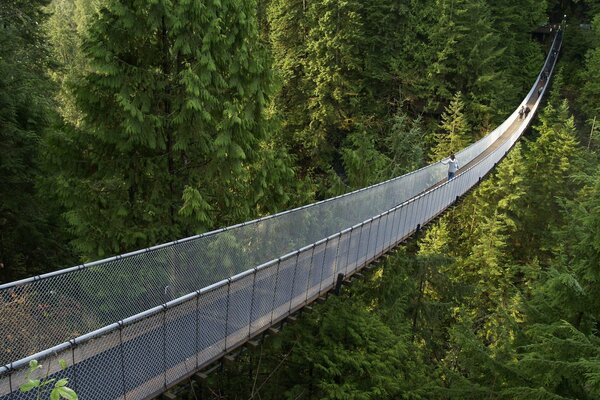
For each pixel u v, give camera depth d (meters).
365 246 9.60
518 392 6.68
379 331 10.03
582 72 36.38
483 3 30.39
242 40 7.84
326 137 27.23
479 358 7.94
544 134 26.27
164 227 7.39
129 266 5.24
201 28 7.22
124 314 5.17
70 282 4.70
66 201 7.14
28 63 14.44
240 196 8.68
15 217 10.70
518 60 37.03
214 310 6.01
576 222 10.59
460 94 26.98
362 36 27.78
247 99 8.21
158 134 7.38
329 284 8.54
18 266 11.40
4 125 9.48
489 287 21.16
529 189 25.55
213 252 6.25
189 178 7.85
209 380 8.51
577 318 8.20
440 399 9.64
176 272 5.78
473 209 24.77
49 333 4.49
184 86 7.25
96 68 6.67
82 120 7.68
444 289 16.28
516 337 9.16
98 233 7.06
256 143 8.74
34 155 10.02
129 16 6.79
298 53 27.77
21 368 4.07
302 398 9.16
